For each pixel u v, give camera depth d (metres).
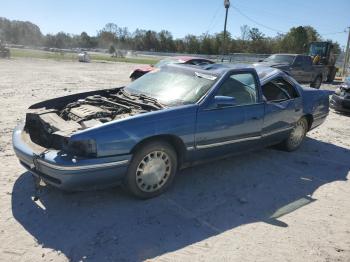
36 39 102.50
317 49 25.20
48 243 3.40
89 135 3.72
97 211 4.02
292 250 3.54
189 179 5.07
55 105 5.26
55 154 3.75
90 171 3.73
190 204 4.34
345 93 11.05
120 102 5.03
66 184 3.70
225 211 4.23
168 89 5.11
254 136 5.45
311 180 5.42
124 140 3.89
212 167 5.59
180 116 4.36
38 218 3.81
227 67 5.32
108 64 35.62
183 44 94.62
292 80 6.47
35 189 4.28
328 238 3.80
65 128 3.96
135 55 73.50
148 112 4.28
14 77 17.17
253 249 3.51
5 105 9.30
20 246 3.34
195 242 3.57
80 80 17.48
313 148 7.14
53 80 16.69
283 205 4.51
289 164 6.05
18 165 5.14
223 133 4.88
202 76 5.09
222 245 3.55
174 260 3.27
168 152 4.36
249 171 5.57
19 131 4.57
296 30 67.94
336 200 4.76
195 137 4.55
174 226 3.83
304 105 6.49
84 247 3.37
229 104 4.73
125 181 4.12
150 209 4.14
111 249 3.37
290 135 6.51
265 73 6.14
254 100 5.41
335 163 6.31
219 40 81.00
